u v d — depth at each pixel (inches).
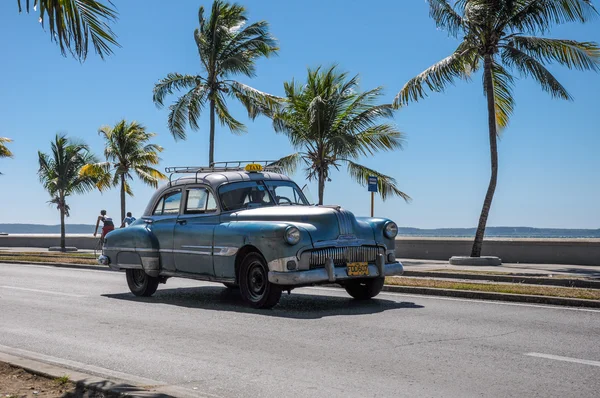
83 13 259.8
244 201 416.8
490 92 850.1
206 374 230.5
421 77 861.8
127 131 1549.0
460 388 208.7
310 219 380.2
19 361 231.8
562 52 832.3
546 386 210.2
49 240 1632.6
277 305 403.9
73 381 204.7
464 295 443.2
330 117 1010.7
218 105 1173.7
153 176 1584.6
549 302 406.0
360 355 258.1
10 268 766.5
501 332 305.0
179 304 415.8
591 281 518.6
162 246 442.3
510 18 828.0
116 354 265.4
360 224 397.7
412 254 999.6
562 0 796.6
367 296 424.5
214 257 403.9
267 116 1154.0
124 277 630.5
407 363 243.4
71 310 391.5
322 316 357.1
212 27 1124.5
